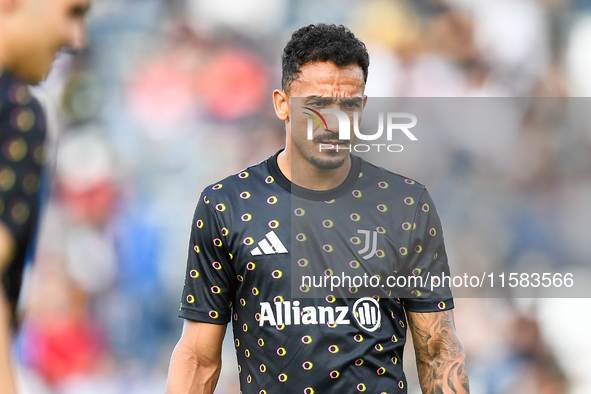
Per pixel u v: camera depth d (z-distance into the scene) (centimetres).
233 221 749
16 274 389
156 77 2255
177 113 2230
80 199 2098
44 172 404
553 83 2200
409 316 768
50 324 1916
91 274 2002
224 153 2203
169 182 2164
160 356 1930
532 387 1734
